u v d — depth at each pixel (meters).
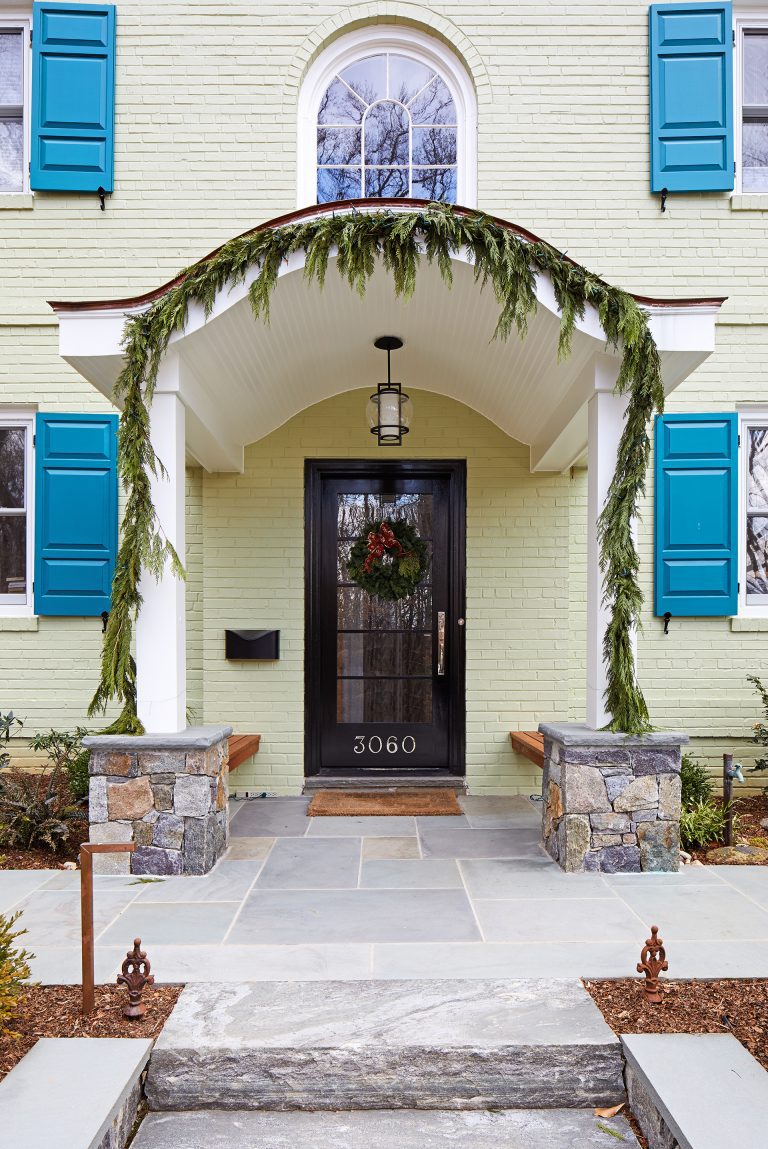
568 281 3.57
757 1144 1.84
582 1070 2.26
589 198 5.30
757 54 5.50
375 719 5.54
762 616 5.40
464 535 5.49
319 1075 2.24
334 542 5.57
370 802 5.00
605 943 2.91
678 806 3.70
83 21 5.23
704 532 5.25
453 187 5.43
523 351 4.23
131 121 5.27
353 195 5.42
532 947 2.87
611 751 3.69
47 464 5.21
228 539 5.45
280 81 5.27
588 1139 2.13
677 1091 2.03
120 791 3.66
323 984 2.58
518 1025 2.34
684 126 5.27
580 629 5.47
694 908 3.25
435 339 4.59
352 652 5.56
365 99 5.44
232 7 5.28
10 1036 2.31
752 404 5.38
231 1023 2.35
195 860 3.66
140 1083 2.21
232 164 5.27
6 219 5.29
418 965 2.72
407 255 3.49
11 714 4.77
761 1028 2.34
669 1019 2.39
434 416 5.50
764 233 5.32
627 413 3.77
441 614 5.53
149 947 2.87
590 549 3.95
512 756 5.41
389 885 3.53
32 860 3.90
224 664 5.43
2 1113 1.94
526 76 5.29
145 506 3.65
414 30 5.36
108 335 3.66
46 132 5.23
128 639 3.67
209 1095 2.24
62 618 5.27
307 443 5.48
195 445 4.73
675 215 5.31
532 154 5.29
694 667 5.32
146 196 5.27
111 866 3.65
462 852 4.02
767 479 5.52
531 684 5.44
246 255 3.54
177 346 3.71
